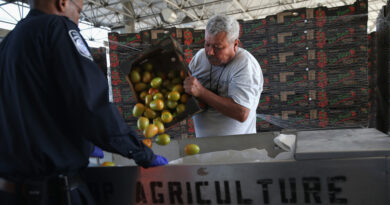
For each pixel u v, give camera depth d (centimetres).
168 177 106
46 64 91
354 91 300
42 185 92
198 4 962
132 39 326
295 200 97
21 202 94
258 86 184
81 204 100
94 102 89
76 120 90
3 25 855
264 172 98
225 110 171
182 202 106
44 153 91
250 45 321
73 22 100
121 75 328
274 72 319
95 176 113
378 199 92
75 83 88
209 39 167
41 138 91
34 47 90
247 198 100
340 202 95
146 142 153
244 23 321
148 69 176
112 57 329
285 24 311
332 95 306
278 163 97
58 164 93
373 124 324
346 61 299
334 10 302
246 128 198
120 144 95
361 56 296
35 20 95
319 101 310
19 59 91
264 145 168
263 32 317
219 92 192
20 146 91
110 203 113
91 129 89
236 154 136
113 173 111
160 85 175
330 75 305
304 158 95
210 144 174
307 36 307
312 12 305
